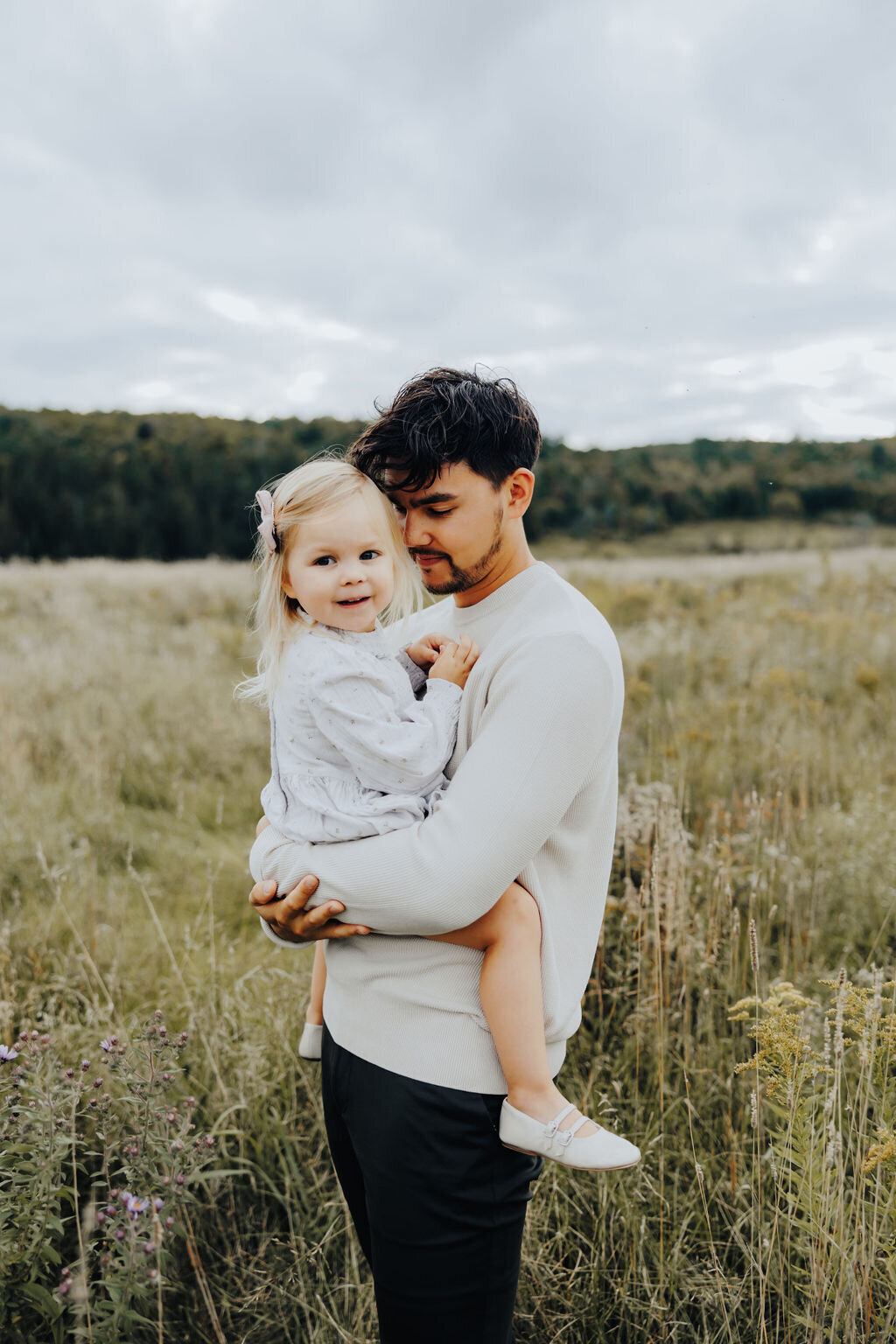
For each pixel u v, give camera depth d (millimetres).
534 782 1311
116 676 7613
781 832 3701
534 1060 1380
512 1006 1378
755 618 10641
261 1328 1950
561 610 1469
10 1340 1653
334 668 1543
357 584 1604
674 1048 2559
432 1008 1419
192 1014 2533
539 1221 2117
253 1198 2275
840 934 3162
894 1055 1842
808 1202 1701
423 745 1461
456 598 1690
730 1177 2182
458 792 1345
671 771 4301
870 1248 1719
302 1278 2004
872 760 4824
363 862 1346
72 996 2713
